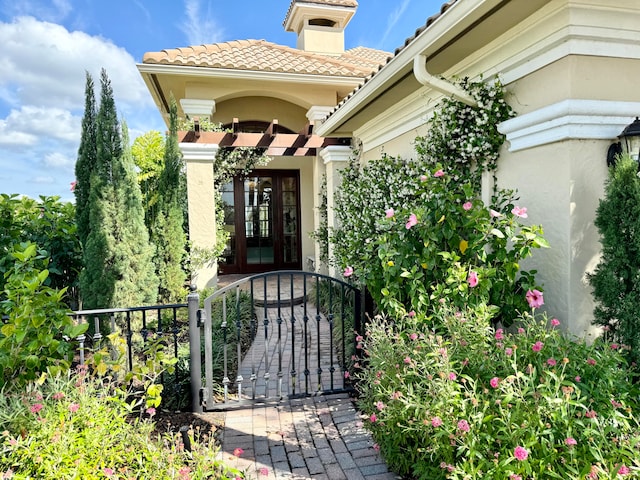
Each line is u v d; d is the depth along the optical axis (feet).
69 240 16.61
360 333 12.84
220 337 16.24
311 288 26.81
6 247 14.93
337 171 24.61
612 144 9.89
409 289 10.63
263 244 35.68
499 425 6.58
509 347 7.61
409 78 14.46
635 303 8.25
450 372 7.23
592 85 9.73
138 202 14.90
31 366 9.26
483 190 12.93
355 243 17.11
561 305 10.09
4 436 6.49
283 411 11.53
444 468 6.98
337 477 8.68
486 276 9.64
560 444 6.09
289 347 17.20
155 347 10.89
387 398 8.68
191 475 6.46
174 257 19.89
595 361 7.22
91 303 14.24
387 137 20.16
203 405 11.51
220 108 29.60
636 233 8.14
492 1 9.17
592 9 9.35
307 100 27.71
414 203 14.62
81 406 7.34
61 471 6.09
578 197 9.77
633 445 5.61
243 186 35.01
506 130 11.50
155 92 26.81
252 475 8.77
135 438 7.39
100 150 14.14
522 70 11.04
